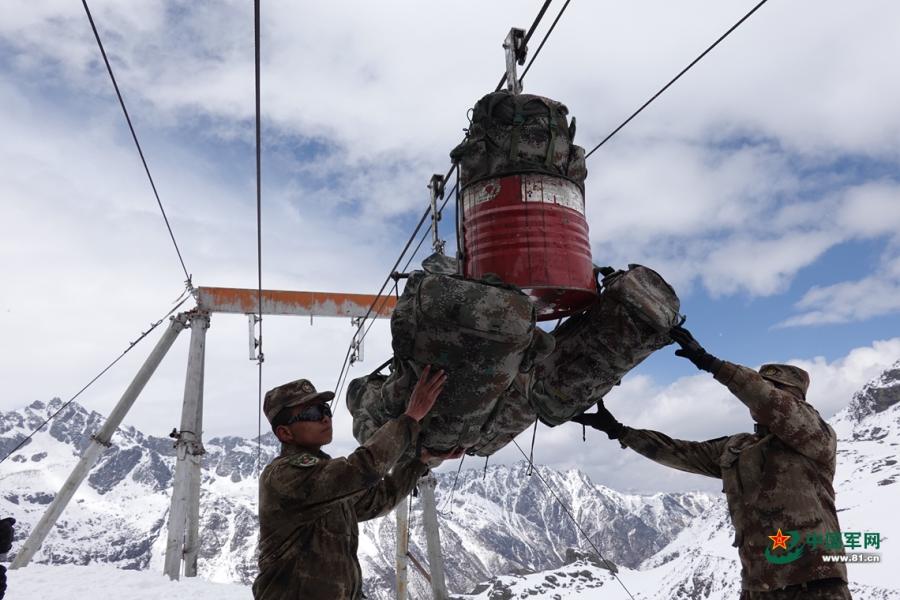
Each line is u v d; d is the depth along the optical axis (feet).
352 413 17.53
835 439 13.03
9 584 52.06
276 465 11.40
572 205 14.35
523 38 18.56
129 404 70.85
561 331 15.23
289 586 10.64
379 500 12.76
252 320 71.26
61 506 68.13
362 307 75.46
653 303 13.16
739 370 12.73
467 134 15.48
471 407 12.46
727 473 13.47
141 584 55.26
